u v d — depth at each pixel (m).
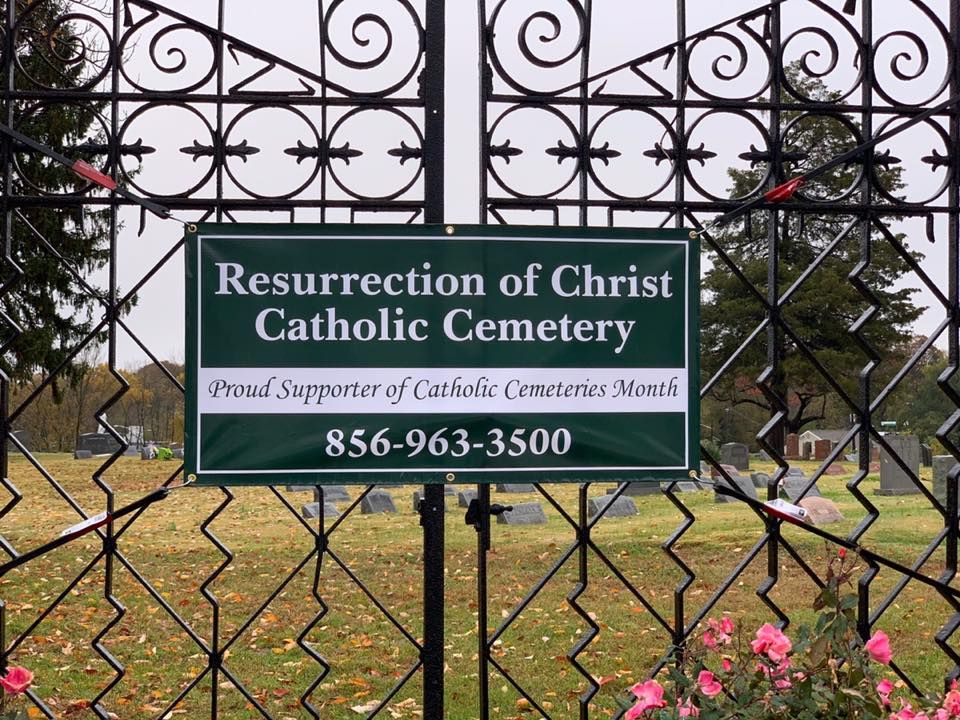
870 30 3.68
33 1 3.46
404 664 7.39
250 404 3.41
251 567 11.12
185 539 13.28
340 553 11.96
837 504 15.95
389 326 3.44
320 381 3.42
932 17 3.74
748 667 3.46
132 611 9.05
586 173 3.49
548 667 7.26
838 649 3.09
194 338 3.39
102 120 3.41
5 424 3.45
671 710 3.03
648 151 3.55
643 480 3.52
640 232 3.52
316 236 3.42
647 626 8.33
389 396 3.44
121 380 3.45
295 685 6.89
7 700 3.84
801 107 3.65
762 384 3.71
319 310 3.42
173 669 7.26
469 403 3.45
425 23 3.50
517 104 3.49
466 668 7.30
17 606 9.05
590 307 3.49
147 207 3.35
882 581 9.72
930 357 38.06
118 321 3.44
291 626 8.54
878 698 3.08
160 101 3.41
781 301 3.67
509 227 3.46
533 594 3.59
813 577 3.70
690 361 3.53
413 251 3.44
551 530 13.31
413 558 11.58
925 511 14.55
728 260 3.62
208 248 3.40
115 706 6.40
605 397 3.50
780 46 3.62
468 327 3.45
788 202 3.63
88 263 20.03
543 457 3.48
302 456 3.42
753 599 9.20
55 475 25.45
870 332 35.69
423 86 3.49
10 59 3.40
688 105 3.56
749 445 40.69
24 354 22.83
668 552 3.68
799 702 2.98
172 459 31.69
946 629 3.78
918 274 3.74
